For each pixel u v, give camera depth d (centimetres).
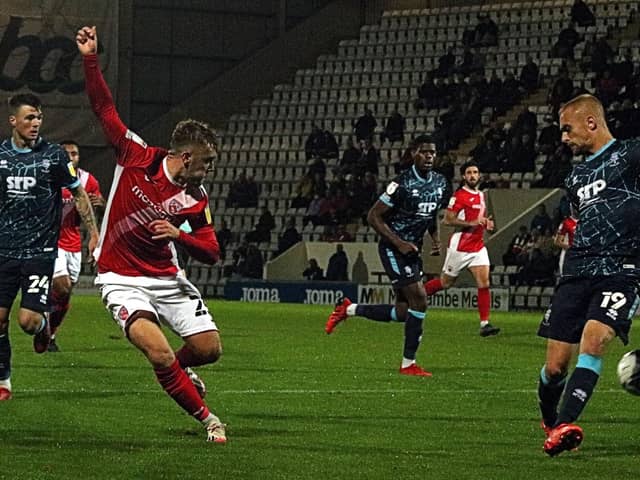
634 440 1783
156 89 8331
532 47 7706
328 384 2491
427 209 2738
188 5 8362
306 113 8125
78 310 5212
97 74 1706
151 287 1731
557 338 1642
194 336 1759
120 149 1717
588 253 1616
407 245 2686
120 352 3144
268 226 7094
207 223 1741
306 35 8556
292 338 3831
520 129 6688
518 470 1518
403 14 8462
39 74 7931
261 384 2473
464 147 7288
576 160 6419
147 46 8300
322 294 6378
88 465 1510
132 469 1484
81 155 8025
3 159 2119
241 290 6738
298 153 7862
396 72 8094
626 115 6362
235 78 8388
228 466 1516
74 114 7975
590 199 1620
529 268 5928
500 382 2575
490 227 3956
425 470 1512
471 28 8131
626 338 1592
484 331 3997
